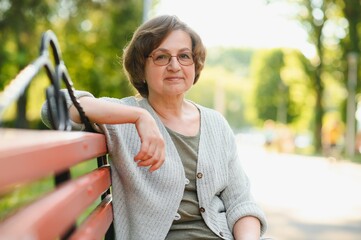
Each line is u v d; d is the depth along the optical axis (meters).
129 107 2.23
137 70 2.68
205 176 2.55
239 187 2.70
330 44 37.09
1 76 17.55
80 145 1.67
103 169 2.23
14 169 1.04
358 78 36.34
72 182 1.54
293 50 38.12
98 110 2.21
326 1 36.34
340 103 42.50
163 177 2.44
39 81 18.27
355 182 17.33
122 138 2.40
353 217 10.34
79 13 20.09
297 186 15.52
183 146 2.56
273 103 69.12
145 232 2.39
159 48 2.59
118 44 20.97
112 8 20.52
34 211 1.13
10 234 0.95
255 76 70.69
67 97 2.23
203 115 2.69
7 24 17.17
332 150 25.59
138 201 2.40
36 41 17.48
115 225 2.41
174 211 2.45
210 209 2.56
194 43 2.66
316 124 38.88
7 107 1.28
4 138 1.22
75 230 1.49
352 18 35.34
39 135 1.42
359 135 34.44
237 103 103.75
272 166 24.19
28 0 17.30
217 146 2.64
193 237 2.51
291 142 39.81
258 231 2.59
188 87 2.63
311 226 9.34
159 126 2.56
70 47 21.06
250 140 74.00
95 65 21.47
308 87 39.00
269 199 12.53
